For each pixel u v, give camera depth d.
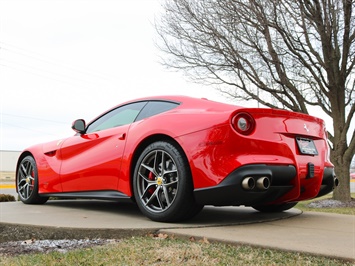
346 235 2.64
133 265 1.99
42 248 2.57
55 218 3.23
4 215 3.43
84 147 3.92
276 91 8.39
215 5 7.68
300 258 2.06
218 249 2.23
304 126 3.20
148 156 3.15
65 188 4.07
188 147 2.88
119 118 3.83
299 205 7.92
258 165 2.73
